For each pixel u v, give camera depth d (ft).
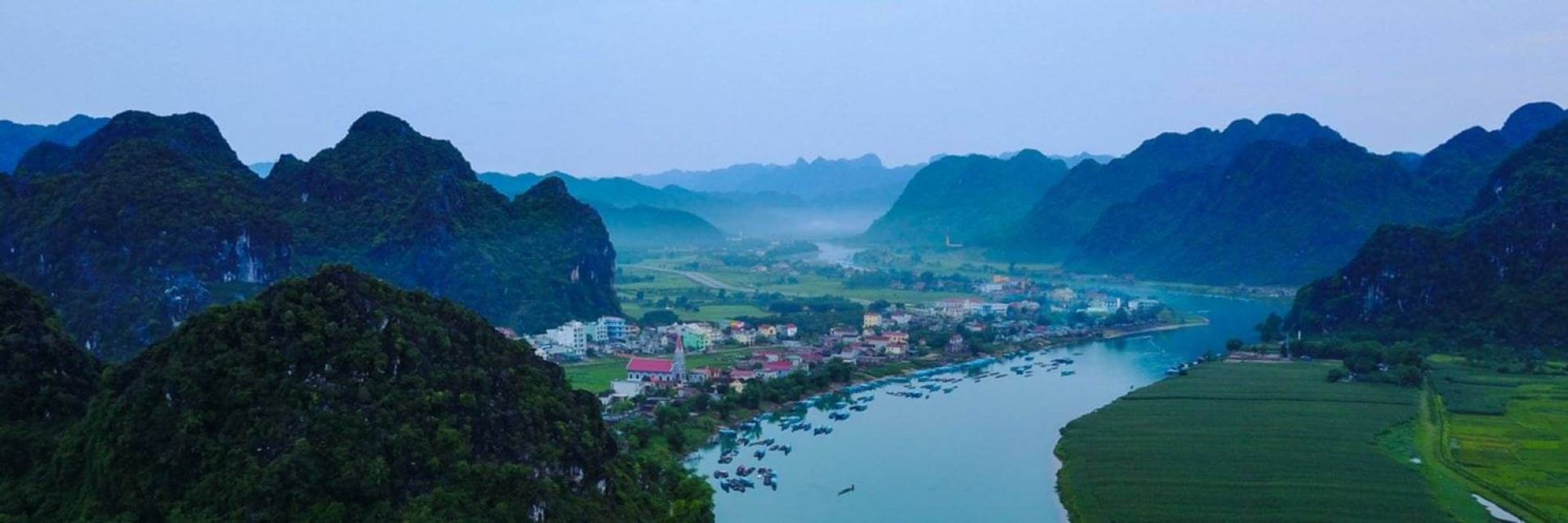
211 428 571.28
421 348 631.15
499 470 576.61
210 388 583.17
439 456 576.61
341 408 580.71
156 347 627.46
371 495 552.82
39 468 590.96
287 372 593.83
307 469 549.54
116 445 557.74
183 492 550.77
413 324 641.40
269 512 532.73
